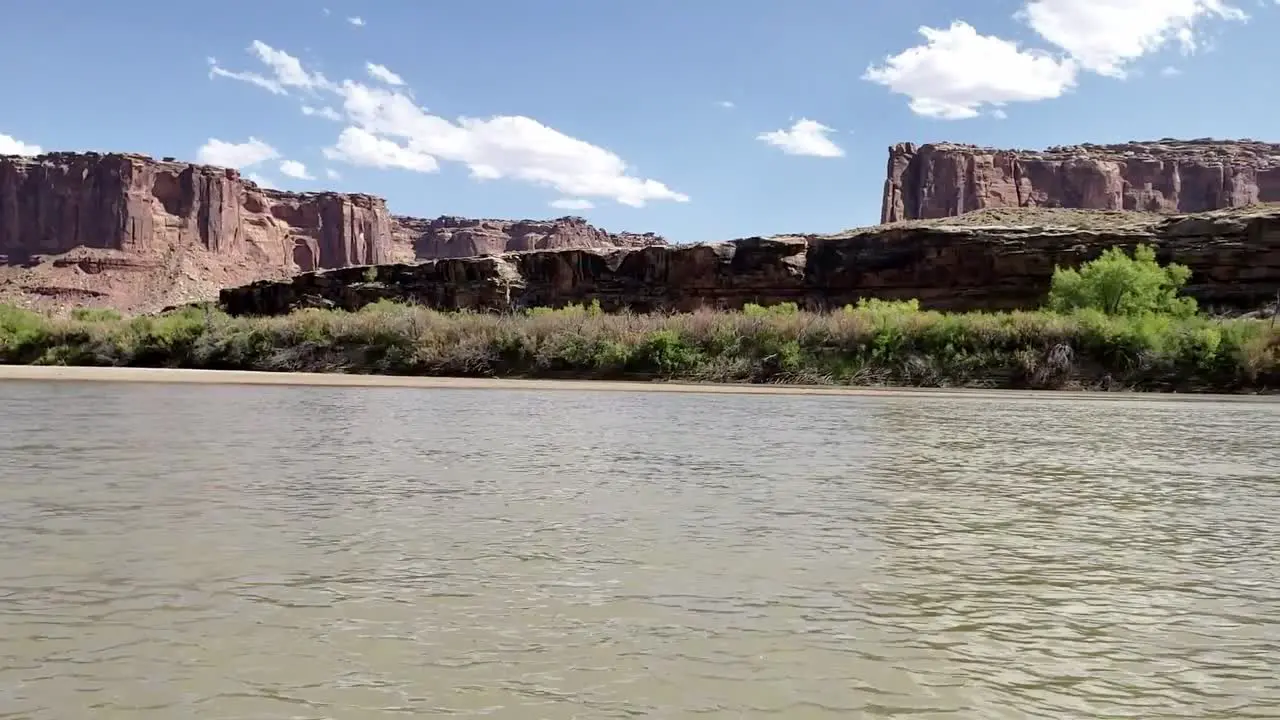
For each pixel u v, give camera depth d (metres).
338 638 4.62
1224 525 8.15
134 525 7.17
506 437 14.56
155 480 9.42
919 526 7.81
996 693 4.12
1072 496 9.61
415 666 4.27
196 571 5.82
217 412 18.55
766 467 11.41
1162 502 9.34
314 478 9.75
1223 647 4.81
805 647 4.65
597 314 45.75
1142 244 51.00
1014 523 8.05
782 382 35.78
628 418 18.91
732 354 37.50
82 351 44.53
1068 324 36.78
